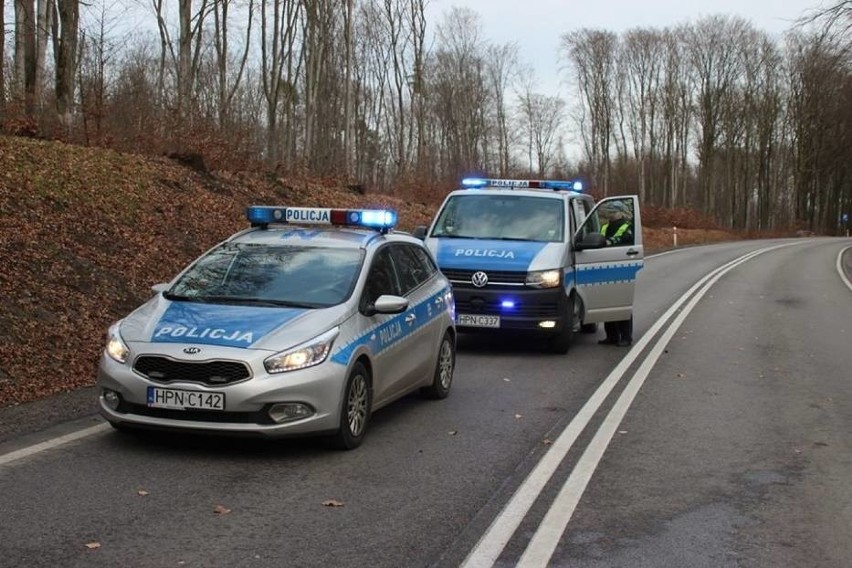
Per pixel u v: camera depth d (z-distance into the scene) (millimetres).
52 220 11898
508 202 11852
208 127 19516
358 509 5020
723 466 6188
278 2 31031
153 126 18375
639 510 5176
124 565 4082
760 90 77562
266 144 36438
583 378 9578
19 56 17062
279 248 7258
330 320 6234
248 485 5383
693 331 13758
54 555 4164
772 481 5836
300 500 5137
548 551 4469
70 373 8211
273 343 5859
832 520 5066
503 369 10031
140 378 5762
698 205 83062
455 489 5469
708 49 74625
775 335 13484
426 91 55906
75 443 6125
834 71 26406
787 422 7633
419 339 7672
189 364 5707
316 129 38938
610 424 7418
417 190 31344
